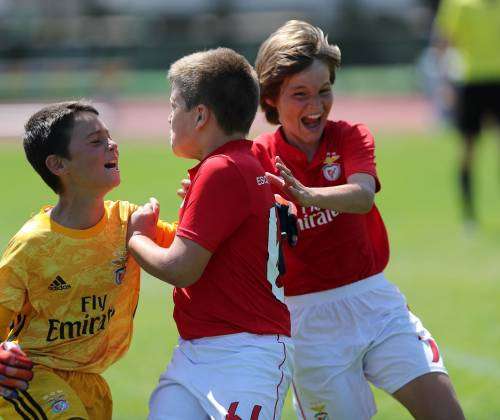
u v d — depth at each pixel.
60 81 90.69
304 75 14.52
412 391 14.61
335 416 15.35
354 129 15.17
